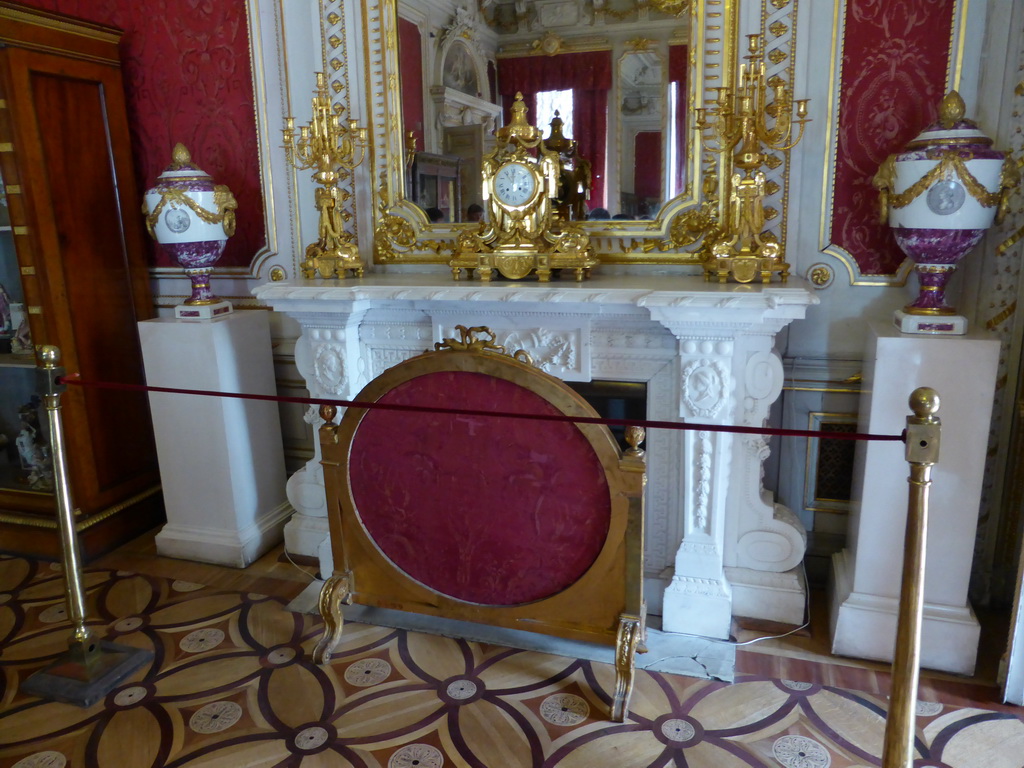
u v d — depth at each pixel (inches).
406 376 78.1
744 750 71.4
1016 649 76.2
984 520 94.0
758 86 82.0
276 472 119.4
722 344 83.0
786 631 91.3
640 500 73.6
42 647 91.4
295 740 73.6
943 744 71.9
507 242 92.5
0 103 101.1
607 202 96.2
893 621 83.4
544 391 73.4
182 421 109.7
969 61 83.4
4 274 114.8
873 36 85.9
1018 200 84.0
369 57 103.6
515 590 82.2
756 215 85.0
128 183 119.1
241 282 121.3
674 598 90.6
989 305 87.7
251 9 109.2
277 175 114.5
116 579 108.3
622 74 92.7
